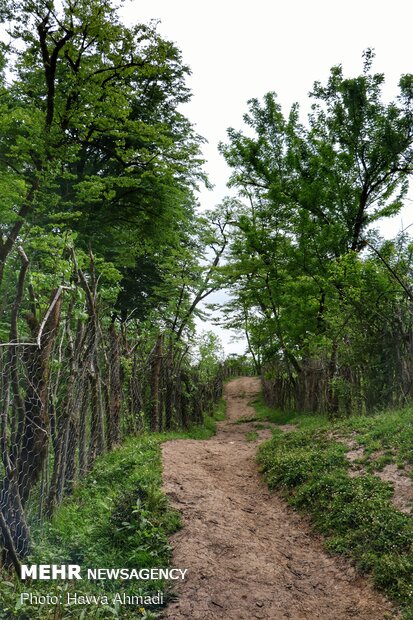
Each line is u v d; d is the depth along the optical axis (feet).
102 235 49.44
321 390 48.55
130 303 66.49
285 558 17.63
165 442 34.47
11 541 13.55
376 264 44.83
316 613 14.25
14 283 23.43
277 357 62.28
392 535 16.61
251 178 64.80
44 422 15.67
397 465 21.38
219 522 19.39
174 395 47.14
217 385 85.10
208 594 14.37
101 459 26.63
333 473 22.98
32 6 38.24
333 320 40.50
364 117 54.65
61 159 38.22
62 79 45.93
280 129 61.57
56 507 18.42
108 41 42.47
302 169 57.88
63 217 37.19
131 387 35.73
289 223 57.52
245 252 61.77
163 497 19.99
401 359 32.09
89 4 39.78
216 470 28.27
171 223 54.54
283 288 53.93
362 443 25.79
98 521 17.83
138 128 45.60
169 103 61.41
